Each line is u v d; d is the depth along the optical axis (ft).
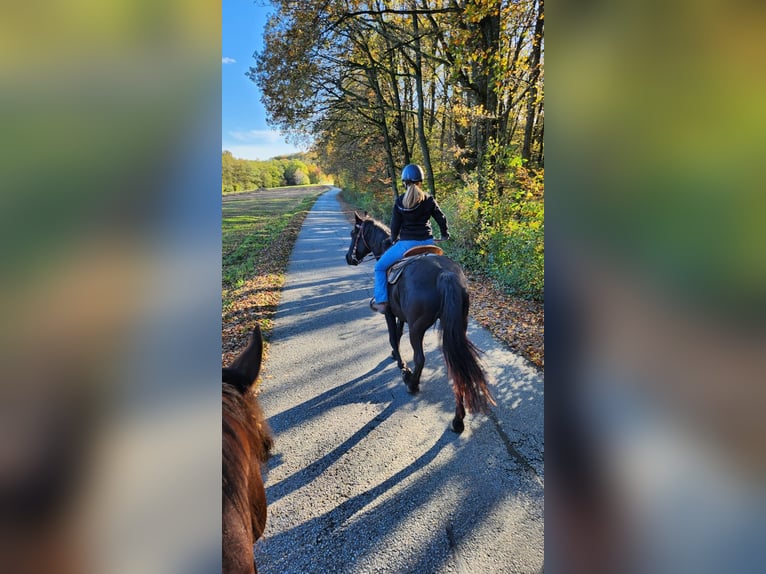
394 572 6.01
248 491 3.69
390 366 13.26
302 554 6.33
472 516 6.99
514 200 24.03
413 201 11.23
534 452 8.68
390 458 8.56
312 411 10.54
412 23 33.24
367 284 24.50
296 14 29.04
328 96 38.93
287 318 18.48
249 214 71.87
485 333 15.93
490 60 24.29
